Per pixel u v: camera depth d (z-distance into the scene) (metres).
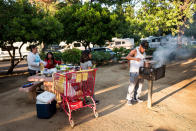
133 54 4.19
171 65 11.06
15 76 9.14
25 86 4.40
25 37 8.35
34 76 4.66
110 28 12.89
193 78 7.20
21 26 8.25
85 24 12.41
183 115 3.79
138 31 14.44
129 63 4.47
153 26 13.51
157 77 3.77
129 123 3.46
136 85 4.64
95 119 3.69
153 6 13.38
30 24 8.77
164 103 4.53
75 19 12.72
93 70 3.65
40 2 17.17
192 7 13.52
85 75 3.57
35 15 9.37
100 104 4.57
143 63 4.08
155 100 4.79
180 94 5.22
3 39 8.50
